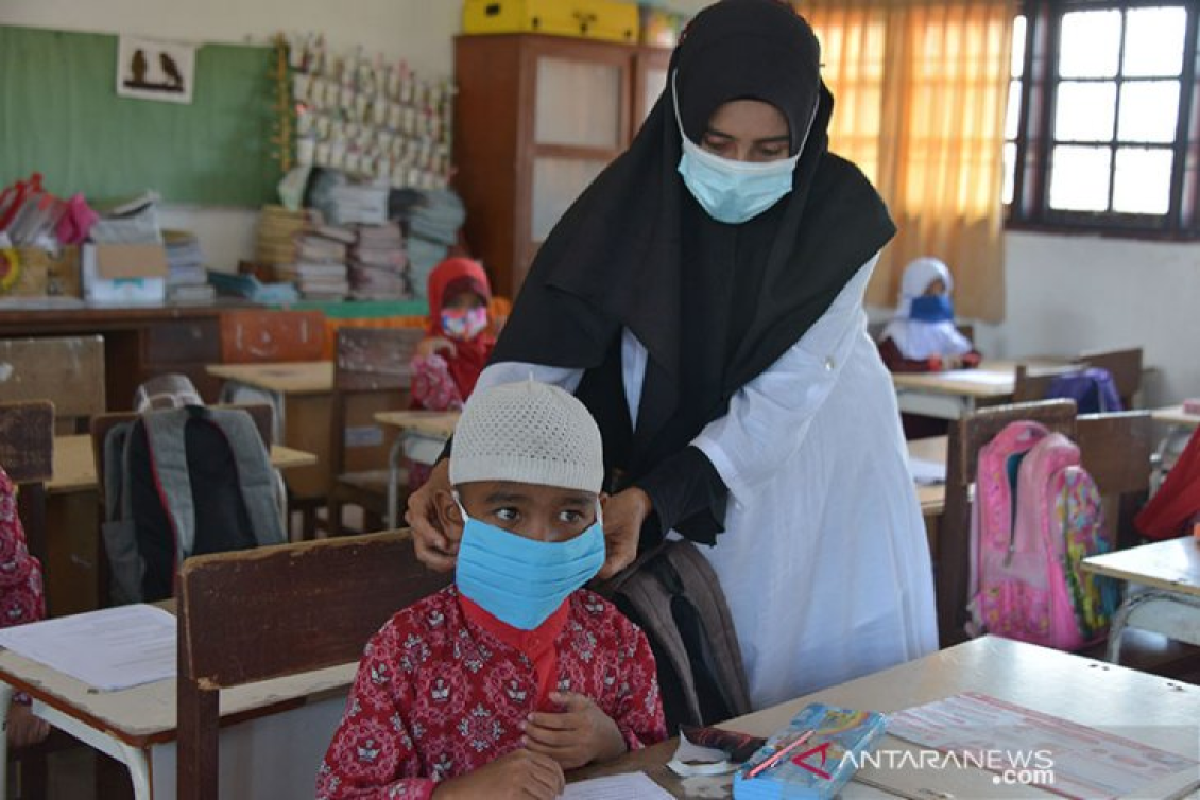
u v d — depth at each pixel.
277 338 5.10
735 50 1.76
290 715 1.88
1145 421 3.45
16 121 5.59
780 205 1.91
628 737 1.55
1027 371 5.48
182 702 1.60
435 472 1.68
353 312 6.20
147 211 5.53
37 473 2.67
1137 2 6.59
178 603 1.59
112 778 2.25
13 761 2.46
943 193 7.07
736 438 1.83
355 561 1.72
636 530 1.70
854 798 1.38
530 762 1.36
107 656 1.92
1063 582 2.96
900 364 6.06
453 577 1.81
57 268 5.26
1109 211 6.77
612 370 1.95
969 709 1.65
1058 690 1.74
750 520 2.00
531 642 1.46
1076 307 6.81
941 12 6.98
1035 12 6.91
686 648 1.90
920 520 2.22
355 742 1.41
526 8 6.65
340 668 1.96
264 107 6.30
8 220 5.20
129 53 5.86
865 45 7.20
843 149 7.33
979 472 3.03
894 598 2.14
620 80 7.05
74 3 5.69
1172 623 2.54
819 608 2.10
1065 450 3.01
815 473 2.06
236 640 1.62
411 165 6.74
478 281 4.45
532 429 1.40
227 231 6.28
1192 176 6.48
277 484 2.97
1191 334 6.43
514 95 6.73
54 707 1.78
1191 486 3.24
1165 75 6.54
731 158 1.79
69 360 3.58
